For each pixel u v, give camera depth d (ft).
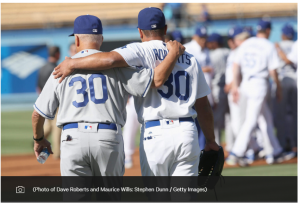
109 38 177.88
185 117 32.27
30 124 123.24
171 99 31.78
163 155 31.55
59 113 31.83
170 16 167.12
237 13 191.62
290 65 77.30
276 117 78.48
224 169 65.21
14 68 172.35
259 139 76.79
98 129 30.83
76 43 33.47
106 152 31.09
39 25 189.16
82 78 31.27
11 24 188.75
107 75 31.50
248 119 66.90
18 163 73.92
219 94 73.72
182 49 32.60
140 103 32.76
